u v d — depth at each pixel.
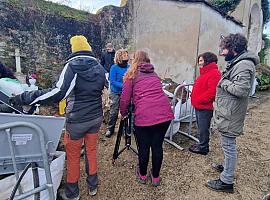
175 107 4.30
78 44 2.43
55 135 2.14
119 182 3.18
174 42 7.65
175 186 3.17
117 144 3.42
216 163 3.71
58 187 2.67
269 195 2.94
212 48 8.28
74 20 7.30
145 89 2.84
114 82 4.15
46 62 6.70
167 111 2.86
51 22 6.79
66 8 7.46
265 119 6.36
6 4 5.99
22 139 1.99
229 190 3.06
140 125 2.82
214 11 7.96
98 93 2.54
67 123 2.49
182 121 4.90
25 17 6.30
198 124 3.88
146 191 3.04
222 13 8.40
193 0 7.12
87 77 2.38
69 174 2.64
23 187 2.21
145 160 3.02
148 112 2.79
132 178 3.28
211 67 3.58
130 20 8.20
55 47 6.87
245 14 12.62
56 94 2.17
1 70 3.16
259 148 4.50
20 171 2.18
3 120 1.92
